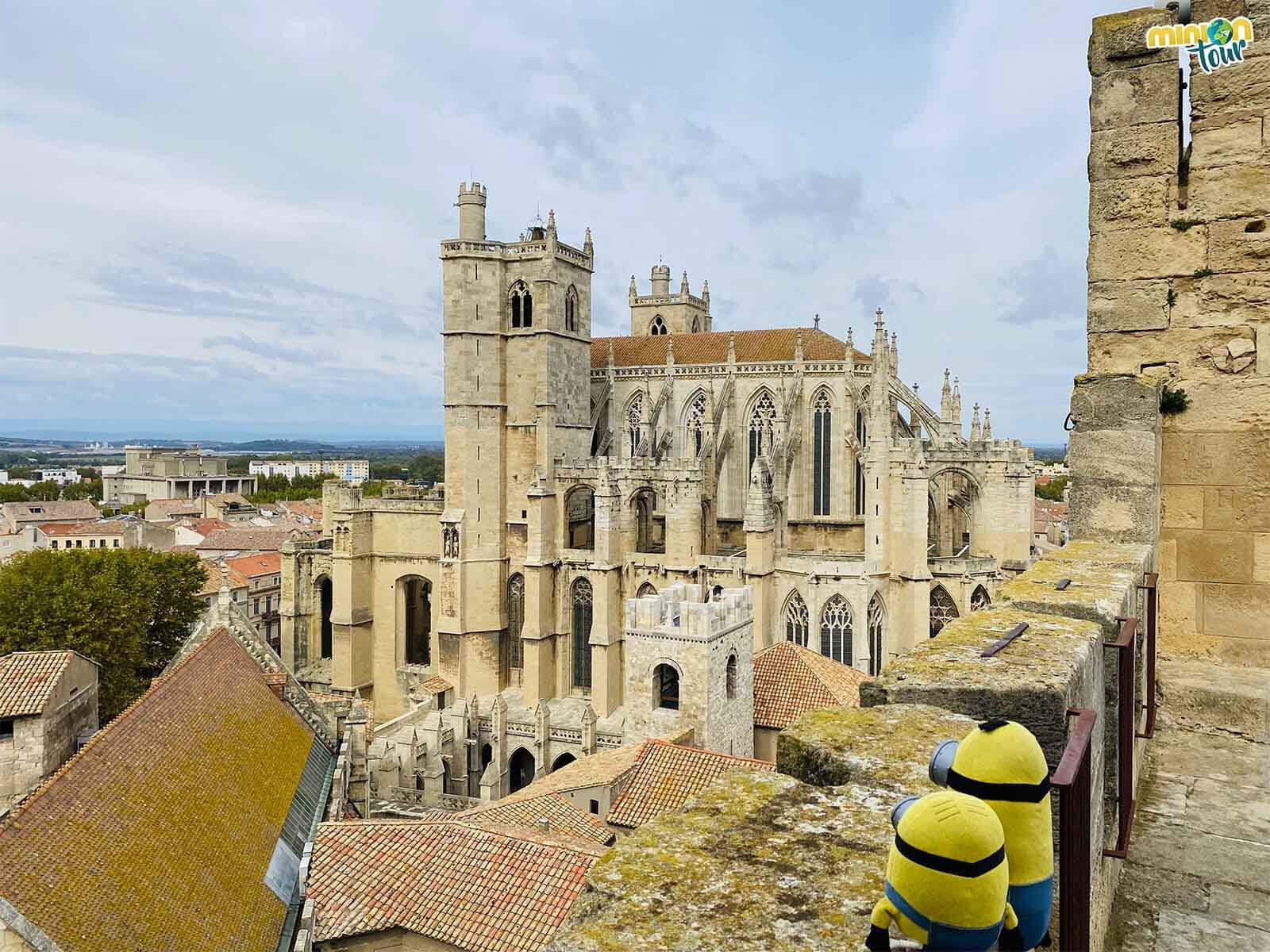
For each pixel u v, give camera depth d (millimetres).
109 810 31047
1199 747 14945
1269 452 16141
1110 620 11867
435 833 32156
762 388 89938
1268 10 15766
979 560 74000
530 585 83438
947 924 5336
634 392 97188
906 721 9773
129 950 25906
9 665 42031
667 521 80125
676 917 6648
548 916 27938
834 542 84625
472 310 86000
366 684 91812
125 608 74875
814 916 6586
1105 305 17312
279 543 168125
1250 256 16062
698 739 53406
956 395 85812
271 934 32656
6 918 23484
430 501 91250
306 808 43906
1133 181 16953
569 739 73250
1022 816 6254
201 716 42469
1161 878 11227
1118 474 16625
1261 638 16359
